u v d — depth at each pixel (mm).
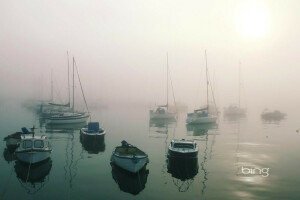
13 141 30469
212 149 33500
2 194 18125
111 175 22281
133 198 17797
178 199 17750
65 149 32031
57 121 53938
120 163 22594
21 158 24391
